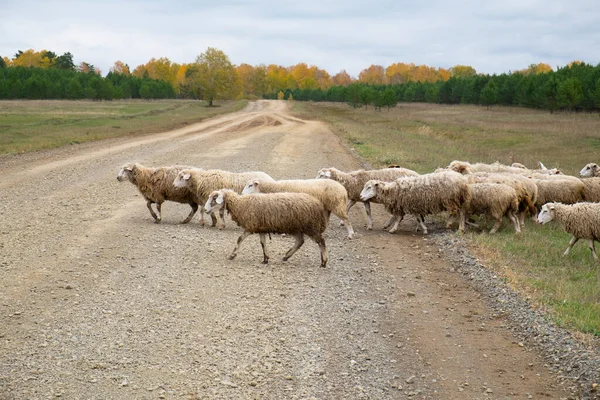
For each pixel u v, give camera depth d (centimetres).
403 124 5519
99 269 1050
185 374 684
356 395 651
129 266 1073
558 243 1287
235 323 830
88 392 638
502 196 1325
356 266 1120
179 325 818
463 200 1335
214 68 10806
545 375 699
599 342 759
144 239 1265
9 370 678
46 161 2534
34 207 1583
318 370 704
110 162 2505
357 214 1602
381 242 1302
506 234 1349
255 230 1091
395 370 710
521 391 663
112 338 770
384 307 909
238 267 1088
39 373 673
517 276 1027
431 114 7388
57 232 1306
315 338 790
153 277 1016
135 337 776
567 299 913
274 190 1306
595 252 1167
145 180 1401
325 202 1308
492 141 3859
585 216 1150
